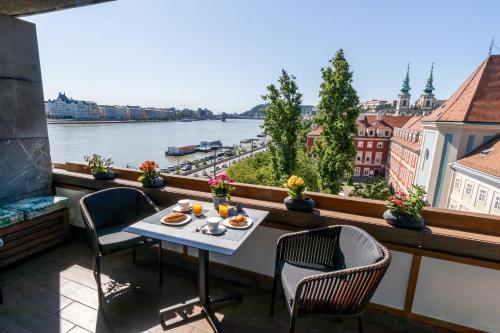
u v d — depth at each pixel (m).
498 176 12.11
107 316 1.85
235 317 1.90
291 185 2.07
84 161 3.13
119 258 2.71
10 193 2.73
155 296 2.11
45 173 3.08
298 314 1.35
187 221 1.80
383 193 15.77
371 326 1.85
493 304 1.60
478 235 1.65
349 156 15.32
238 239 1.55
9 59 2.62
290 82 18.00
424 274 1.73
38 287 2.17
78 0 2.23
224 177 2.18
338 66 14.35
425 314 1.77
